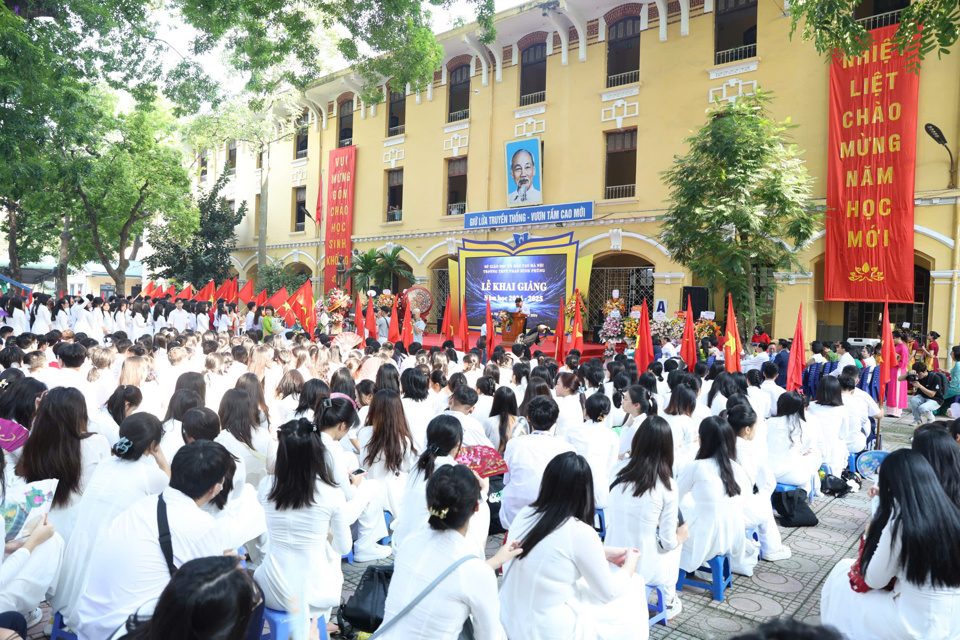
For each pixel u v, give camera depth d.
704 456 4.88
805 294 14.70
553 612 2.98
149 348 9.33
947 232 12.98
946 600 2.88
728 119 12.65
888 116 13.45
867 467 5.75
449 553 2.71
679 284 16.56
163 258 28.77
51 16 12.12
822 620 3.53
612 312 15.60
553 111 19.19
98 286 45.50
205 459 3.00
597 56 18.28
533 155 19.25
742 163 12.44
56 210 23.12
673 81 16.83
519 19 18.94
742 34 16.66
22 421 4.70
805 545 6.04
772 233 12.94
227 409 4.63
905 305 15.52
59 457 3.99
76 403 4.09
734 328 9.36
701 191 13.00
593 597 3.27
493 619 2.67
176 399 4.82
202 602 1.68
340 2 13.83
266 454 4.81
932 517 2.88
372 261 22.14
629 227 17.55
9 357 6.94
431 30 14.41
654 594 4.66
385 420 5.37
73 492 4.06
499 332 18.98
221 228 28.58
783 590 5.07
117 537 2.87
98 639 2.76
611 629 3.34
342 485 4.10
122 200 23.30
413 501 4.00
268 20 14.04
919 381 10.66
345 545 3.76
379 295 21.98
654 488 4.12
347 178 24.80
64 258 26.23
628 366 8.38
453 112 21.98
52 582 3.65
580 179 18.59
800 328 8.66
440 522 2.73
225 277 29.48
